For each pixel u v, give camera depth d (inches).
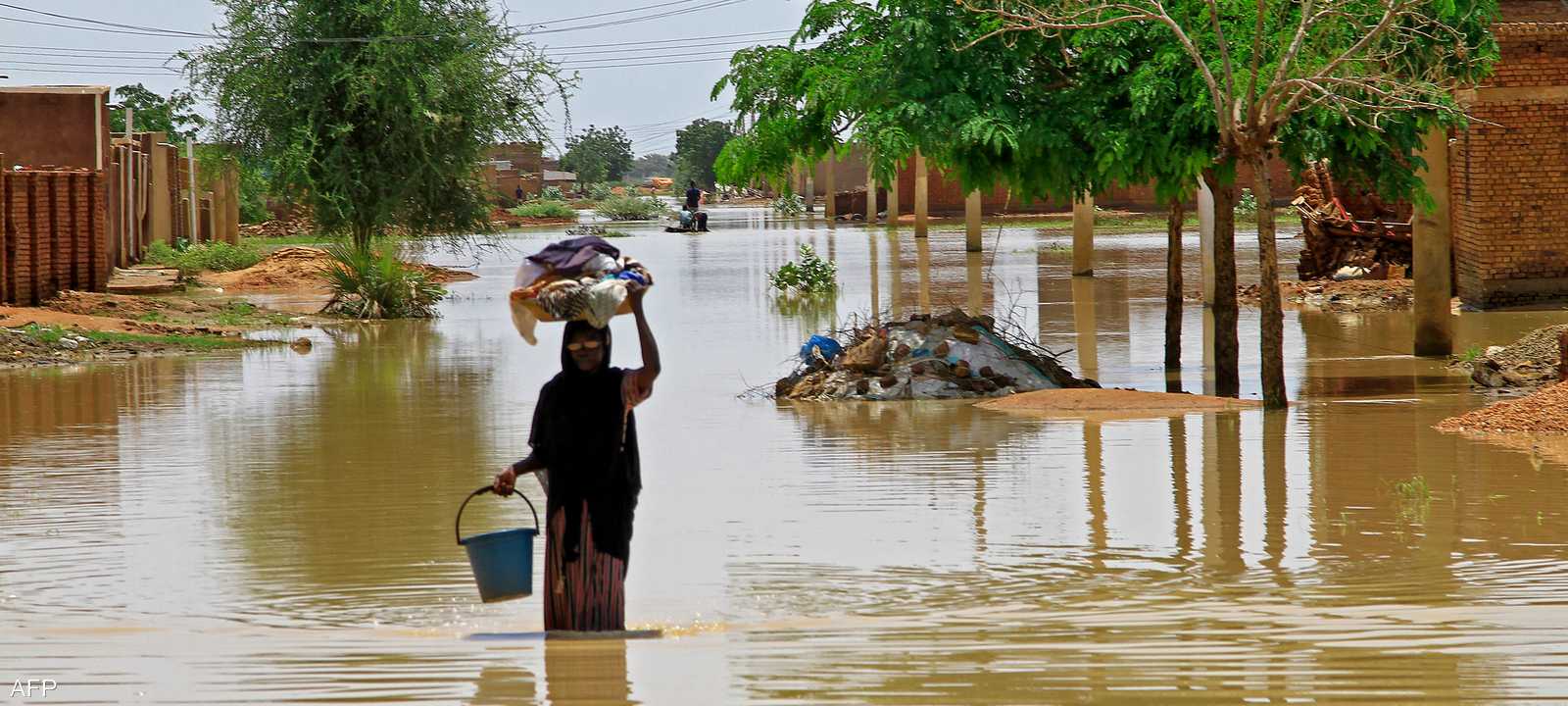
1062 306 1304.1
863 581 360.2
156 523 449.1
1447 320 895.1
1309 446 562.9
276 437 633.0
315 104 1617.9
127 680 263.1
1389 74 689.6
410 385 826.8
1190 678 253.0
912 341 799.1
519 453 587.5
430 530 435.5
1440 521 419.5
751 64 819.4
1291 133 733.3
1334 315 1193.4
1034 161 764.6
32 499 489.7
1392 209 1480.1
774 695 245.6
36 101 1619.1
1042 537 409.1
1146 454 553.0
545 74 1722.4
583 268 301.9
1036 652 275.7
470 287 1748.3
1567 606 310.5
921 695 244.8
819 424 662.5
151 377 874.8
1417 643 276.1
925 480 507.5
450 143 1670.8
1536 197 1147.9
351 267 1336.1
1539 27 1135.0
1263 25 657.6
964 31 754.2
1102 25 668.1
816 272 1521.9
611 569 303.3
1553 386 620.4
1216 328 747.4
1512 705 233.3
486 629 313.9
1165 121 737.6
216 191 2534.5
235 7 1647.4
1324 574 355.3
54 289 1285.7
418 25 1635.1
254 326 1242.0
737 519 444.5
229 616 331.6
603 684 253.8
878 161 724.7
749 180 831.7
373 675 263.9
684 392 788.0
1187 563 372.8
